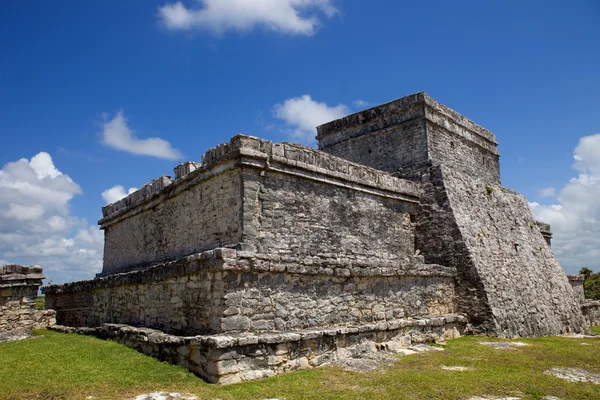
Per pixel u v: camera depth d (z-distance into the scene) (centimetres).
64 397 741
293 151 1224
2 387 790
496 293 1565
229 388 807
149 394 760
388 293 1334
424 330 1334
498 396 793
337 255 1307
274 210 1149
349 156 2112
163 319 1165
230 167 1112
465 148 2114
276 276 1045
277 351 938
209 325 973
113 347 1144
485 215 1834
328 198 1324
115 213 1788
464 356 1130
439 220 1667
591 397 799
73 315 1822
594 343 1416
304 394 780
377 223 1514
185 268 1059
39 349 1138
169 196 1392
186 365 931
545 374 962
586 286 3800
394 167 1939
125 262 1703
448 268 1562
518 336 1531
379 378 892
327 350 1044
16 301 1526
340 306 1182
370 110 2056
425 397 777
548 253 2142
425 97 1892
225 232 1123
